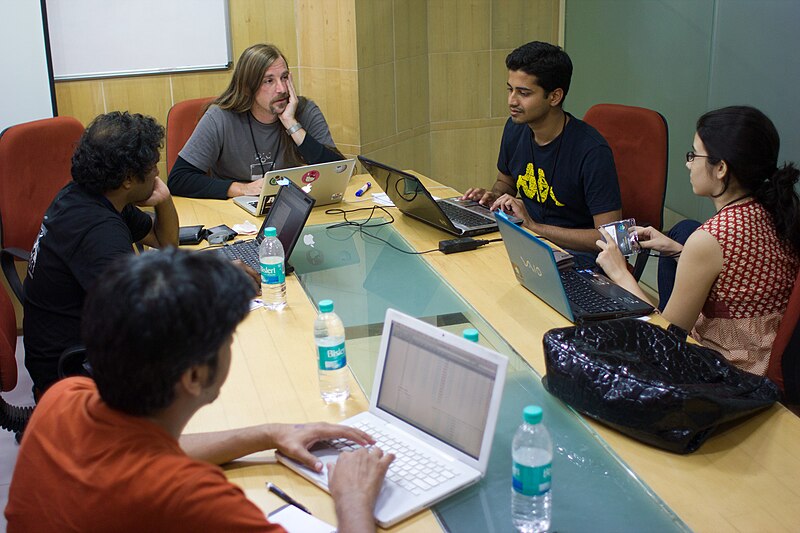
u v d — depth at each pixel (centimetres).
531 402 182
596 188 307
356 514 137
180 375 109
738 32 384
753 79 380
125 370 107
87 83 418
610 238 251
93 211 223
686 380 173
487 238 289
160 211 282
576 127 313
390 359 171
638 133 342
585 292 234
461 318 224
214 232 294
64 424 116
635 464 159
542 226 307
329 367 183
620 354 178
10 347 240
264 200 308
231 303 112
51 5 401
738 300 216
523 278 241
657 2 432
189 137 376
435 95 501
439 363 161
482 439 153
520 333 215
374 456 149
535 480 139
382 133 470
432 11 483
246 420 178
